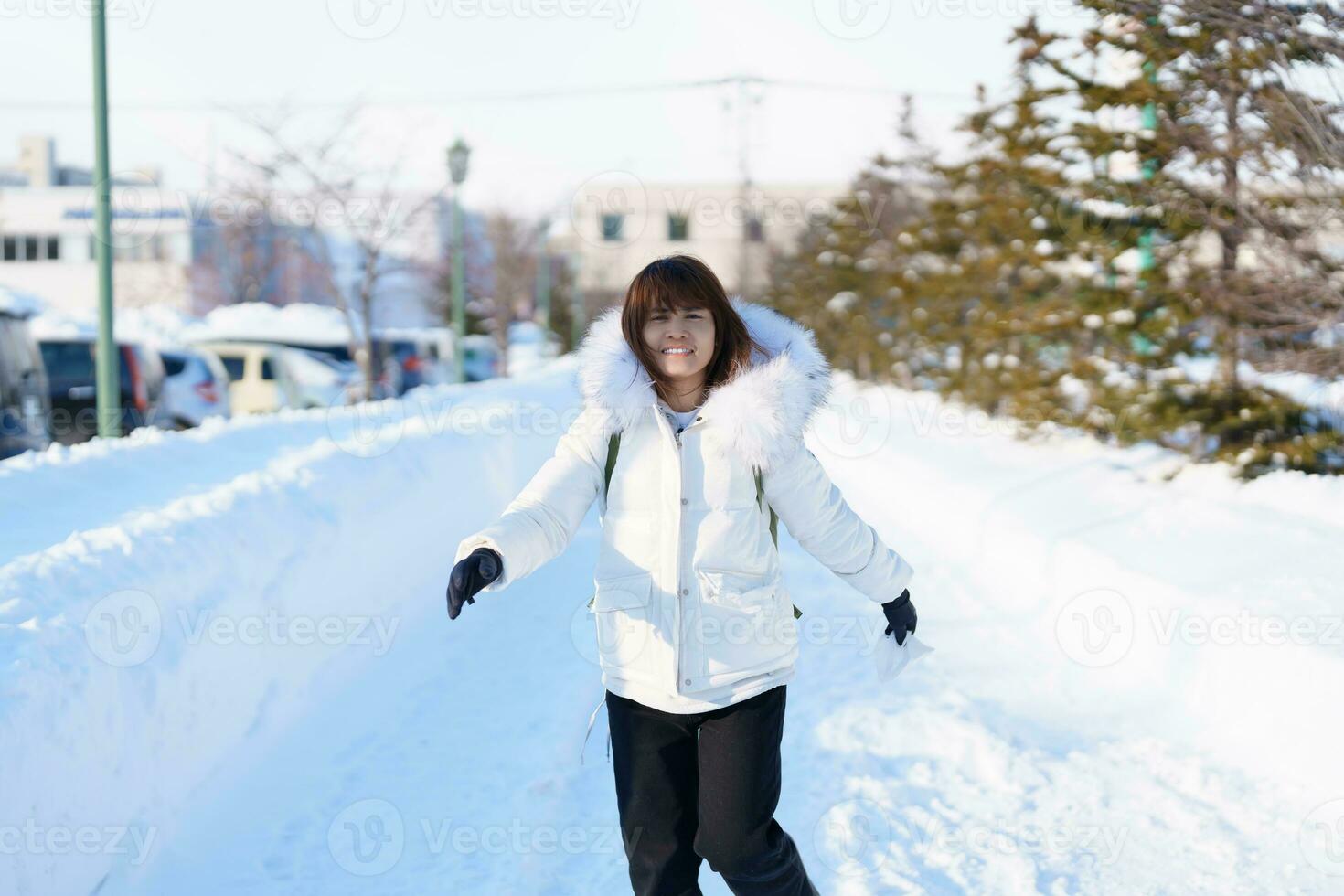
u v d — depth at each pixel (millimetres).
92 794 2783
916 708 4453
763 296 35000
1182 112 7703
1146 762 3887
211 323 23188
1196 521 6152
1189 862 3182
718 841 2395
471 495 7469
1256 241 7383
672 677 2391
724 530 2406
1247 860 3172
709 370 2553
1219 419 8328
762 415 2365
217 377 15141
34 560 3363
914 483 9109
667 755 2459
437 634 5469
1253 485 6949
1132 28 7895
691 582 2393
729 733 2404
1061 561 5684
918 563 7105
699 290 2459
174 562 3678
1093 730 4219
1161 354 9430
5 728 2455
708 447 2418
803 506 2486
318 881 3102
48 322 14156
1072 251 10820
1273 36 6387
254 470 5859
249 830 3381
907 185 21891
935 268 21000
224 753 3564
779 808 3609
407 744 4078
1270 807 3471
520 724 4266
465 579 2215
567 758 3955
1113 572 5094
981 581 6523
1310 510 6246
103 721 2875
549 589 6391
